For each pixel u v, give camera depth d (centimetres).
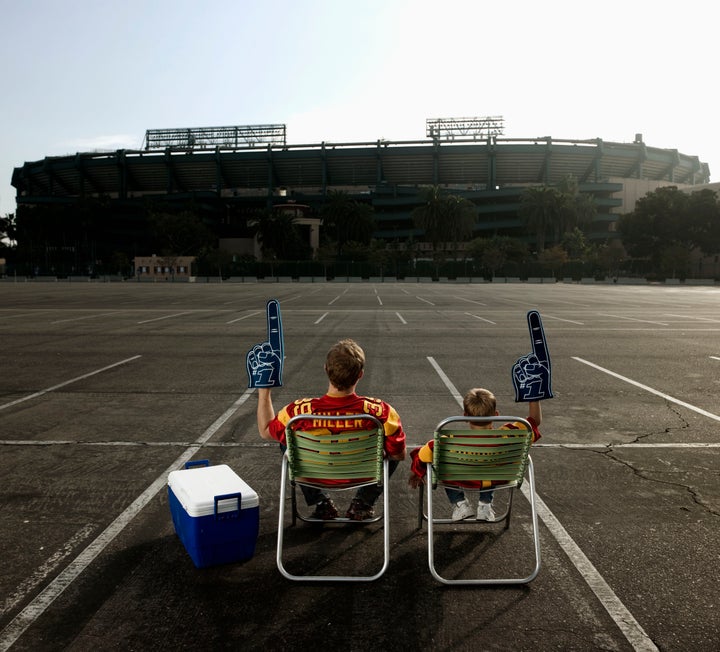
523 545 376
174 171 14500
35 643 274
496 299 3484
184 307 2619
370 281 9194
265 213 10888
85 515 419
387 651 270
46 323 1834
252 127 14300
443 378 946
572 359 1146
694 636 282
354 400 346
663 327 1753
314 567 346
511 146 13450
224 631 284
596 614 300
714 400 801
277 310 345
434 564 349
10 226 13350
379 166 13800
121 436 619
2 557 356
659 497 459
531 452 571
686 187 12519
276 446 587
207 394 827
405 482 498
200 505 336
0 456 552
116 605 305
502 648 273
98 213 12675
